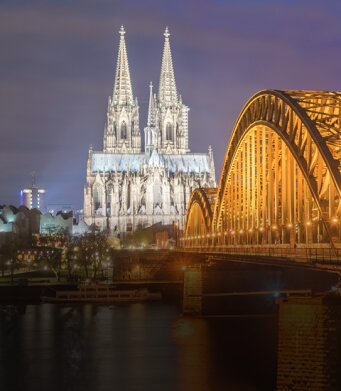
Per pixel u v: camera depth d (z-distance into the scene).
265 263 100.69
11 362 106.50
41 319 155.50
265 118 113.50
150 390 87.88
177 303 192.25
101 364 103.81
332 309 65.12
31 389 90.06
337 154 91.94
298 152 95.06
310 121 90.56
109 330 136.38
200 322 144.38
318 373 65.12
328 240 91.94
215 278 157.00
